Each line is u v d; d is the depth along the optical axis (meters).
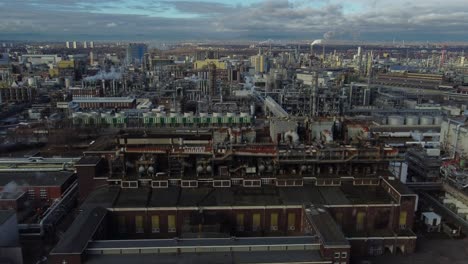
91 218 78.69
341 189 94.25
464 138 146.38
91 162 99.19
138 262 66.69
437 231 94.62
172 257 68.38
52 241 89.00
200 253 69.88
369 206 85.62
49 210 97.25
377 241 82.00
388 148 98.25
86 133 189.50
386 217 86.56
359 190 93.75
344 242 68.75
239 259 67.62
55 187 105.94
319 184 95.88
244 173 97.88
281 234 85.56
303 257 68.56
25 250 84.56
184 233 78.31
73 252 65.94
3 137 181.62
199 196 90.31
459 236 91.88
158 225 85.06
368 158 96.38
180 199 88.56
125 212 84.06
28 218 95.56
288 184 95.69
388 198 89.19
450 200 106.06
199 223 84.69
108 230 83.75
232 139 103.44
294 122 109.12
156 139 106.44
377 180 96.50
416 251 84.25
